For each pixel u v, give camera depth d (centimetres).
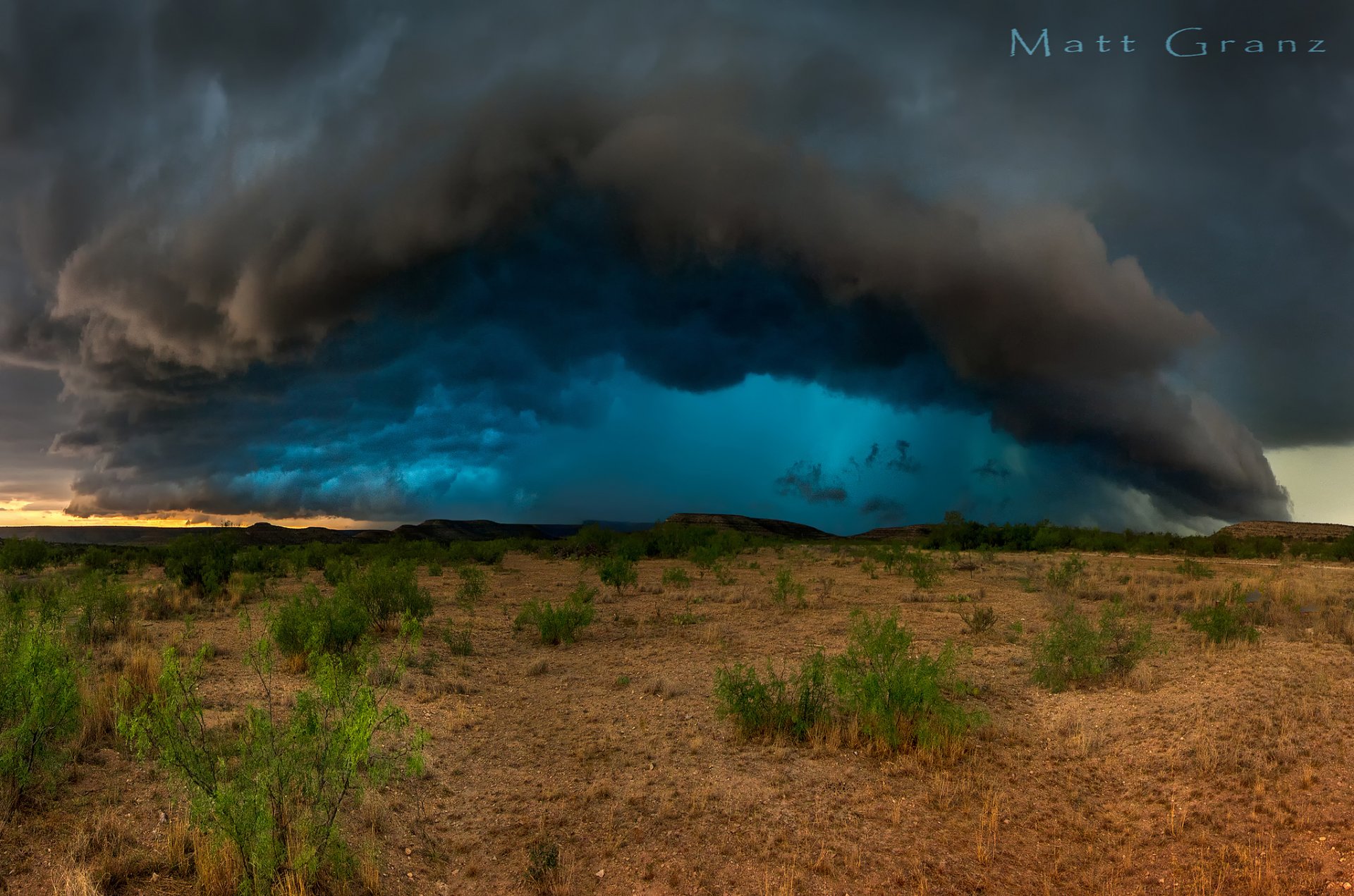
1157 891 623
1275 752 862
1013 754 910
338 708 800
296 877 569
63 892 534
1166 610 1831
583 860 670
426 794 786
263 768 660
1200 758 856
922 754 884
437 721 1017
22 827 626
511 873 648
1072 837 721
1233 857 671
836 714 999
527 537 5906
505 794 805
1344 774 803
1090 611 1897
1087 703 1077
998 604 2117
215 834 591
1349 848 663
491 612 2094
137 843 620
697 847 687
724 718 1036
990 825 730
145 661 1091
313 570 3581
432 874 642
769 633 1688
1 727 701
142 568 3609
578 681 1274
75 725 780
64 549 3969
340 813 700
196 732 780
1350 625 1463
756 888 620
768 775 841
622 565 2539
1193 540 5141
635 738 971
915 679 959
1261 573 3036
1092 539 5156
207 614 1894
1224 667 1211
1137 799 797
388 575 1769
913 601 2209
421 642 1538
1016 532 5212
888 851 681
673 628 1778
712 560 3494
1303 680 1116
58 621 1276
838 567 3722
